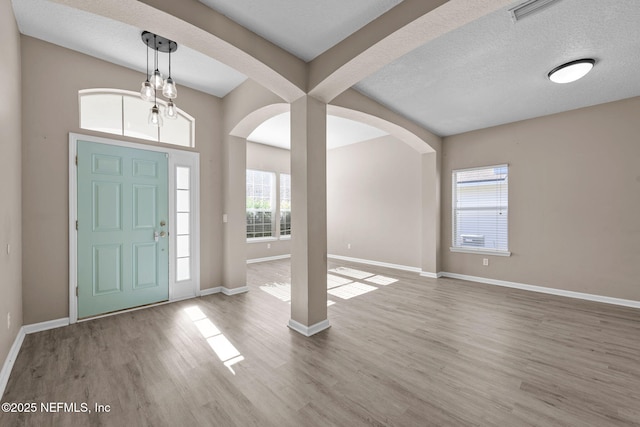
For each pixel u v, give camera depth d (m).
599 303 3.72
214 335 2.71
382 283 4.77
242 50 2.25
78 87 2.93
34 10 2.31
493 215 4.72
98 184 3.09
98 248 3.09
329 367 2.17
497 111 4.04
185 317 3.15
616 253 3.68
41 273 2.74
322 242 2.92
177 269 3.72
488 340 2.64
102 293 3.13
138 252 3.38
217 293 4.08
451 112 4.09
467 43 2.46
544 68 2.87
